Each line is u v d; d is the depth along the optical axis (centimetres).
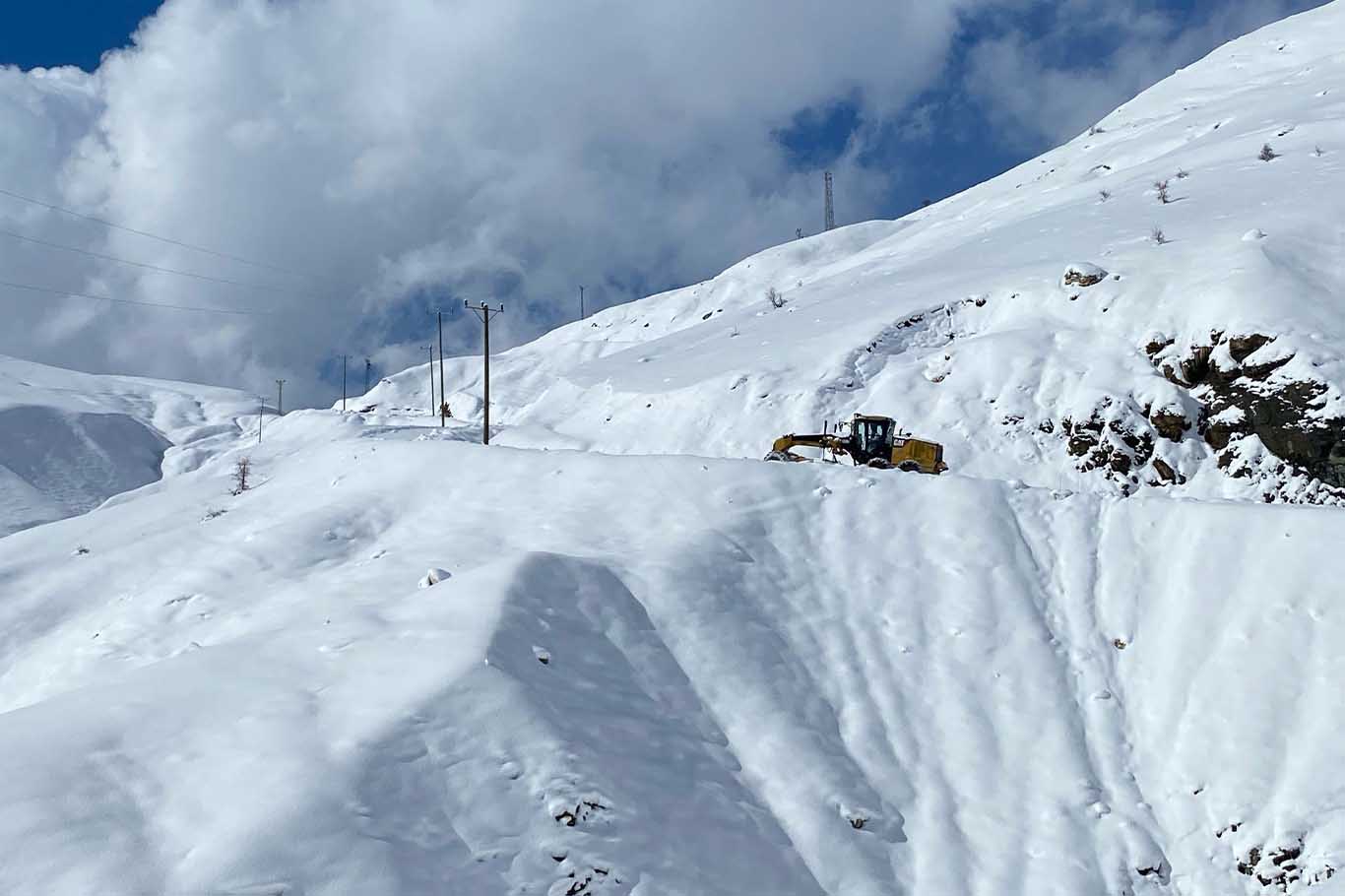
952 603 1667
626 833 1139
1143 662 1551
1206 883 1270
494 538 1922
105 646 2003
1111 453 2667
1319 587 1488
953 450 2859
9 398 10538
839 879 1241
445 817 1061
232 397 16125
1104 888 1266
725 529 1791
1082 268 3159
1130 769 1420
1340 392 2347
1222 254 2948
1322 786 1273
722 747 1380
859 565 1742
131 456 10562
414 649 1296
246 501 2608
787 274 11688
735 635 1556
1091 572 1702
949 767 1425
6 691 2012
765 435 3147
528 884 1043
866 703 1507
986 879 1270
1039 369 2961
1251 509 1662
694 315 11706
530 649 1352
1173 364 2738
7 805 948
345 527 2191
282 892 912
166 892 885
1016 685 1535
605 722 1299
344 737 1100
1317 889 1194
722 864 1184
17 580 2430
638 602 1578
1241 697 1424
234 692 1201
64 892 866
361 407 14738
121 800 998
